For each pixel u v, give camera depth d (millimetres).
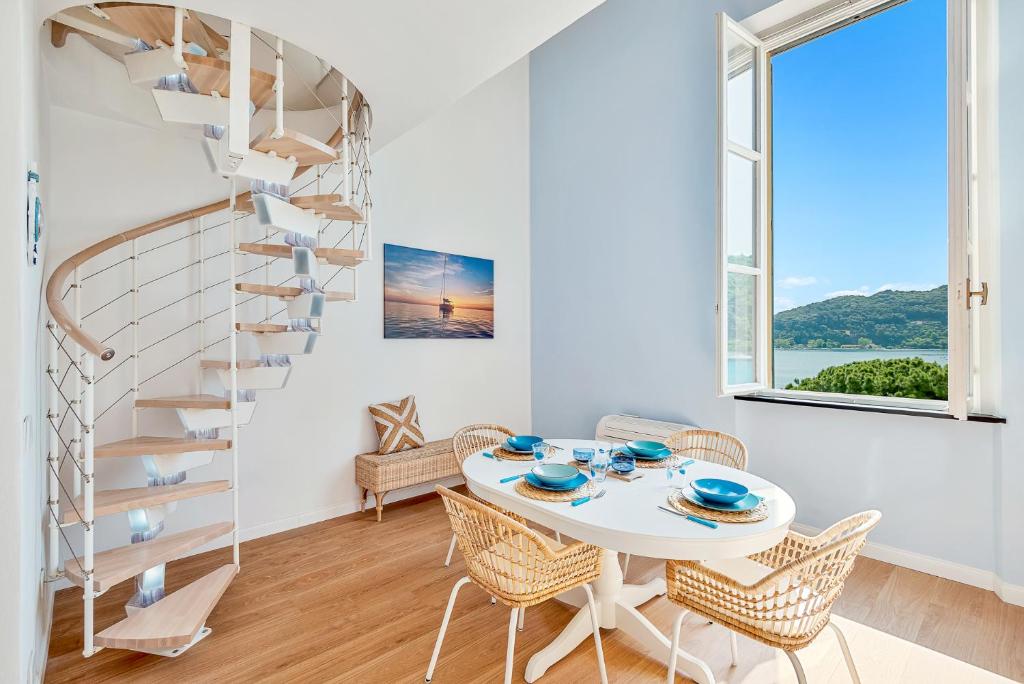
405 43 2176
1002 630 2230
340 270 3752
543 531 3396
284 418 3480
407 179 4121
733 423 3527
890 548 2889
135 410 2830
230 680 1966
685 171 3736
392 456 3762
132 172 2859
